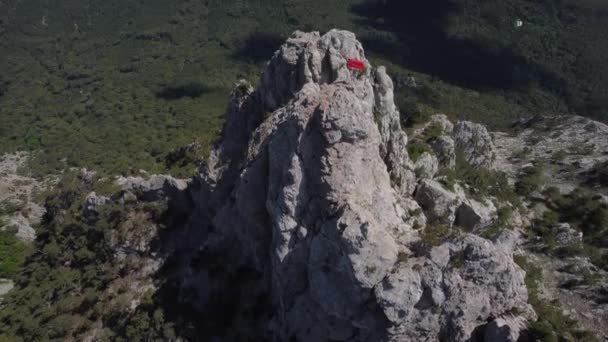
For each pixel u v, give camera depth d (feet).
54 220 310.65
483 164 262.88
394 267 152.05
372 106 187.01
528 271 200.64
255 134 195.31
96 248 265.34
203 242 231.09
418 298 150.71
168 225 253.85
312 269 164.14
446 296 151.84
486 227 199.00
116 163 411.54
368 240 151.33
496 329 150.51
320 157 164.55
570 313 187.42
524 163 291.99
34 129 578.66
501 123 499.10
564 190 262.88
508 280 154.51
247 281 207.41
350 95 165.58
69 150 507.71
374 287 151.53
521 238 226.17
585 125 335.06
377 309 153.99
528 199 254.47
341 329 164.04
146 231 251.80
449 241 156.35
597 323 183.42
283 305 178.60
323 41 195.93
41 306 265.75
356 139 164.04
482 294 153.07
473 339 152.97
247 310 199.41
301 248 170.19
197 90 635.25
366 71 192.34
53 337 242.17
